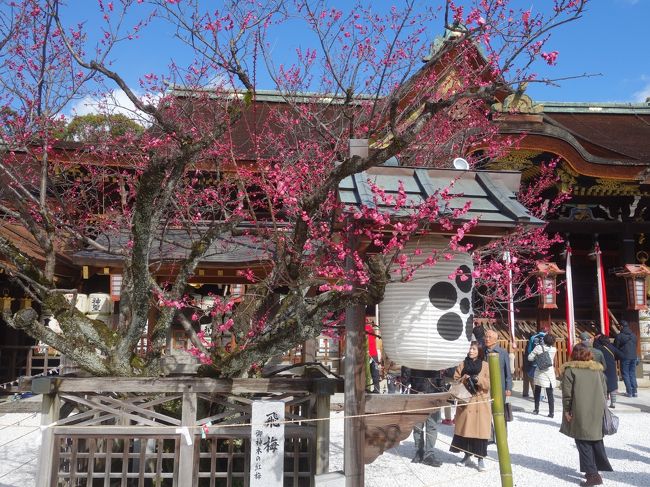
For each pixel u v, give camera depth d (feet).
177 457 12.91
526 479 20.86
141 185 11.91
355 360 12.15
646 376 49.34
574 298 58.29
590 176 44.68
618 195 48.91
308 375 18.34
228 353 14.10
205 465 17.13
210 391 13.01
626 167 44.32
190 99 21.65
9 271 14.56
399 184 11.93
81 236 18.20
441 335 11.63
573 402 20.17
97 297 42.37
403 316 11.79
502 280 27.02
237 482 16.34
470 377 21.84
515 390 43.80
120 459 17.88
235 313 17.97
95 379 12.80
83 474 13.17
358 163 11.00
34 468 20.79
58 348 13.48
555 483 20.43
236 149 32.07
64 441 15.79
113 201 30.78
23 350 39.75
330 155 21.75
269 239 19.61
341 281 13.70
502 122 39.55
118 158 26.53
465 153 29.60
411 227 10.66
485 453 21.89
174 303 13.91
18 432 27.32
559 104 70.38
